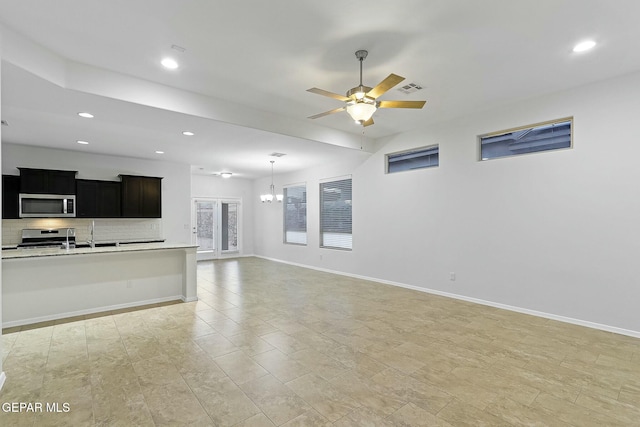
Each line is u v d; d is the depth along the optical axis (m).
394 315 4.33
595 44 3.01
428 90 4.07
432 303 4.91
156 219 7.29
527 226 4.41
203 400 2.37
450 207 5.27
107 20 2.58
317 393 2.46
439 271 5.43
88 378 2.68
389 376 2.72
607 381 2.64
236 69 3.45
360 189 6.84
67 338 3.53
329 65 3.38
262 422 2.13
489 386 2.57
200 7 2.45
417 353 3.16
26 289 3.99
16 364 2.92
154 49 3.04
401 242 6.04
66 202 5.95
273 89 3.96
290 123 5.07
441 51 3.13
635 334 3.57
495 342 3.43
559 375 2.74
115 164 6.79
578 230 3.98
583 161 3.94
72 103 3.60
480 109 4.76
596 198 3.85
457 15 2.58
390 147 6.23
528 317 4.25
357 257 6.93
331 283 6.36
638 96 3.57
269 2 2.40
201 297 5.29
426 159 5.76
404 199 5.99
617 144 3.70
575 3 2.43
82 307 4.37
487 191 4.82
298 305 4.81
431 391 2.49
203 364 2.92
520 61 3.33
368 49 3.08
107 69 3.41
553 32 2.81
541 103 4.25
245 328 3.84
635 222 3.59
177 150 6.23
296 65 3.38
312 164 7.84
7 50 2.63
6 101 3.54
